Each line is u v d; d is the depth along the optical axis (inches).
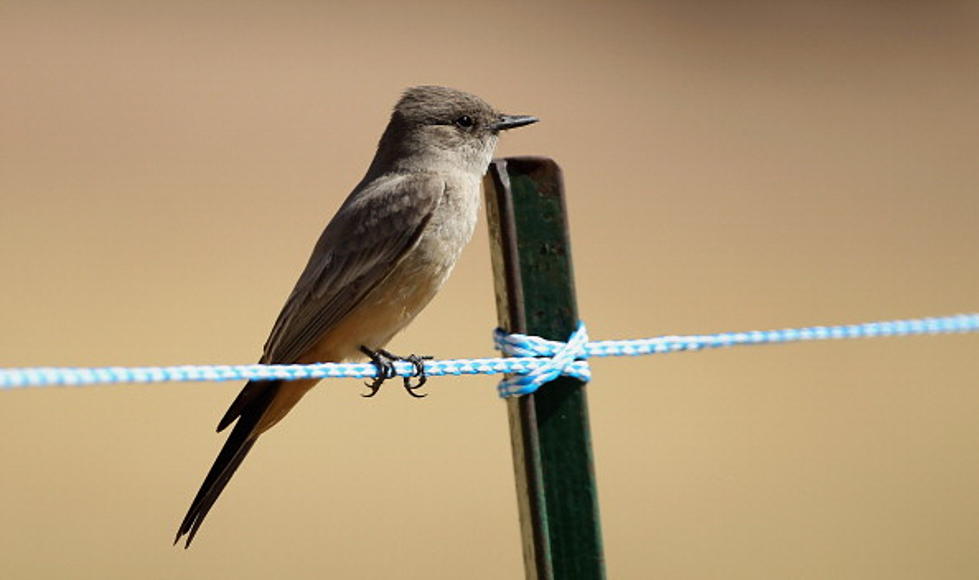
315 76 984.9
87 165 779.4
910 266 658.2
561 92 995.9
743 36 1155.3
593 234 706.8
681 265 655.8
